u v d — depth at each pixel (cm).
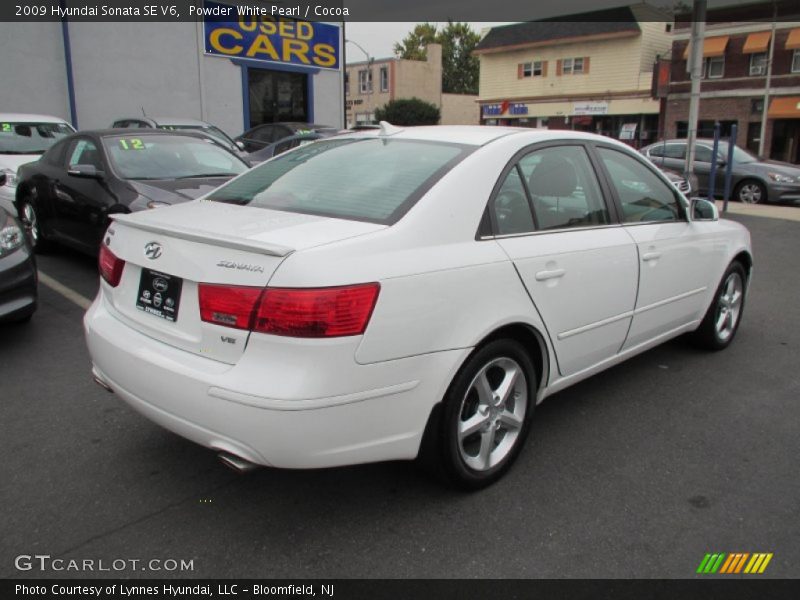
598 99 3938
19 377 431
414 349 263
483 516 290
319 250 248
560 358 341
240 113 1836
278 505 296
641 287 390
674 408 407
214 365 254
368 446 259
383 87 5600
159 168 660
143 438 354
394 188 297
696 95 1338
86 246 662
